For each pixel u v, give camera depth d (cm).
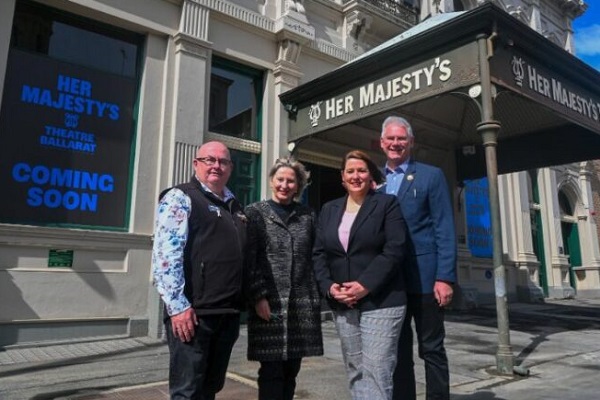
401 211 293
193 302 261
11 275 584
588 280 1683
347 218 293
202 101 767
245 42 857
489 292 1256
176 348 257
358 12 1002
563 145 998
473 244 1236
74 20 686
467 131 1106
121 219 695
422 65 657
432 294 308
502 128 1012
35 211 622
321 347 314
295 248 315
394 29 1077
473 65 594
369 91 730
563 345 679
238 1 848
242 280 285
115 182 696
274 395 299
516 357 596
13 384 439
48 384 441
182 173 730
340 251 284
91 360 542
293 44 896
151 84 734
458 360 572
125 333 670
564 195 1750
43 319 602
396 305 274
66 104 662
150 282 694
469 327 839
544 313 1081
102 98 697
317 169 974
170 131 737
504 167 1098
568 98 729
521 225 1422
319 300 321
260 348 296
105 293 655
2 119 608
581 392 438
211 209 275
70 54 678
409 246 315
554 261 1559
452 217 317
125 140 713
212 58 831
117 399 396
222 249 270
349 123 767
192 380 254
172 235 258
